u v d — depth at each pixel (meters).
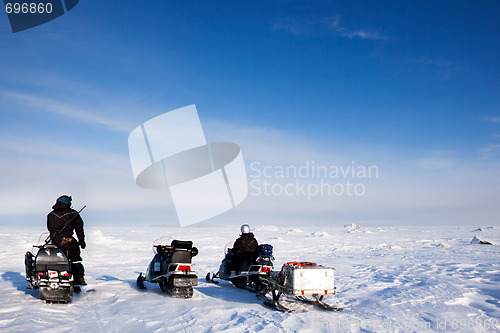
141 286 7.48
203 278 9.55
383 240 26.27
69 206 6.66
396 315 5.67
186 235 30.84
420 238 28.95
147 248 18.42
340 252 16.89
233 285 8.56
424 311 5.92
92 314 5.35
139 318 5.18
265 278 6.71
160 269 7.15
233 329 4.70
